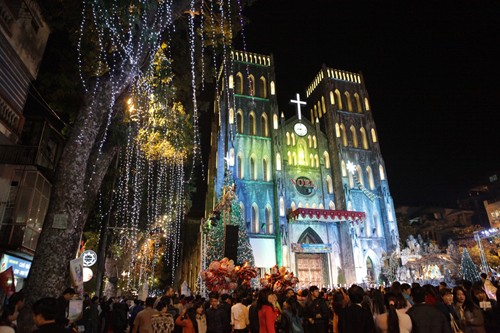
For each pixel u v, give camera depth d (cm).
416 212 7925
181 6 1362
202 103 2266
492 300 1037
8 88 1791
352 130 5822
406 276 4006
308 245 4619
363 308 724
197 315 1140
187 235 6794
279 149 5106
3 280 946
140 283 3850
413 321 622
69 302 910
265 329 884
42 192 1958
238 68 5638
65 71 1617
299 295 1316
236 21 1758
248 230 4619
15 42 1820
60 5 1480
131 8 1199
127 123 1628
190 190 3156
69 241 1011
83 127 1128
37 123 2036
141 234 3541
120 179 2930
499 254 4394
